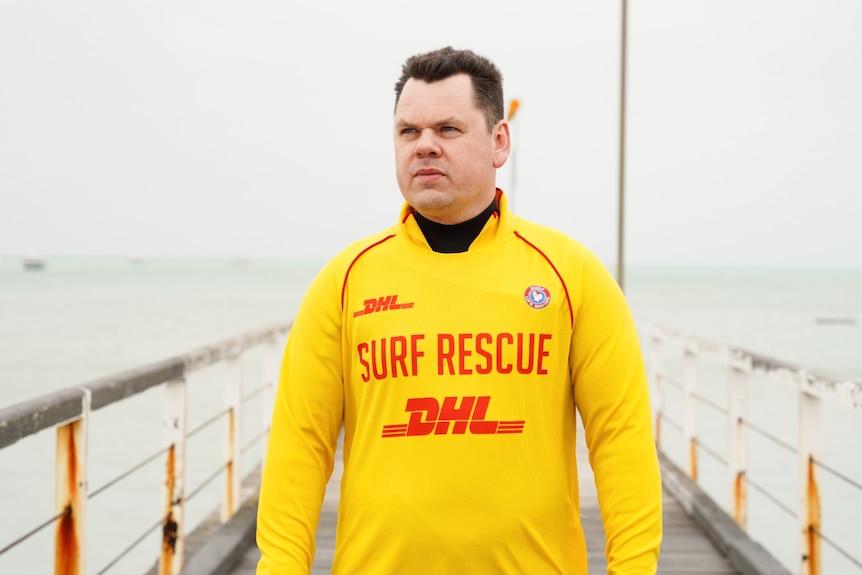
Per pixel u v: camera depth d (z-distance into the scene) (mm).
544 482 1490
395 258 1556
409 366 1485
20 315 42062
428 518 1451
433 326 1493
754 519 6477
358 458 1525
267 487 1559
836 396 2836
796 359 24172
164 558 3354
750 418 11391
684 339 5559
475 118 1508
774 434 10242
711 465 8352
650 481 1495
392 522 1468
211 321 38156
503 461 1456
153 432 10117
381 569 1481
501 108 1588
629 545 1458
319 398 1582
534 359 1487
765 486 7598
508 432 1462
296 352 1605
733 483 4391
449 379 1475
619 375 1521
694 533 4484
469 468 1449
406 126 1515
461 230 1546
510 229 1571
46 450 9062
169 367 3186
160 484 7523
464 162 1489
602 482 1521
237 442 4434
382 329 1512
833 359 24172
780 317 49750
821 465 3221
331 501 5035
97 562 5453
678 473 5629
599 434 1533
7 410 1993
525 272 1525
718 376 17406
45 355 22297
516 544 1460
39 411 2109
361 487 1512
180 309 49094
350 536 1533
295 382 1592
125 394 2719
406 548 1460
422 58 1525
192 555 3930
